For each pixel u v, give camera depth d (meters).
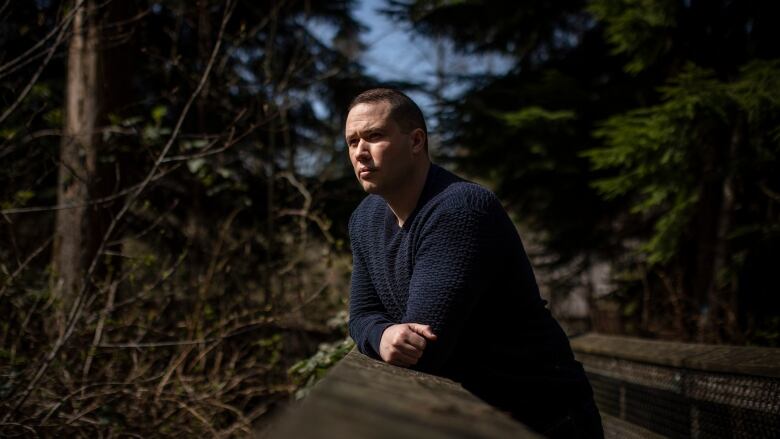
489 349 1.46
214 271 4.57
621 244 6.89
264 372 4.04
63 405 2.98
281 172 6.26
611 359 2.73
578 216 6.67
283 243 5.56
